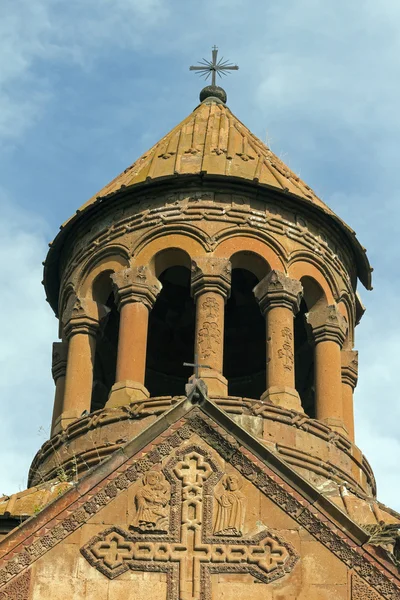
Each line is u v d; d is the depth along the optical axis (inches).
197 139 1362.0
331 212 1336.1
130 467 1029.2
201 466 1031.6
